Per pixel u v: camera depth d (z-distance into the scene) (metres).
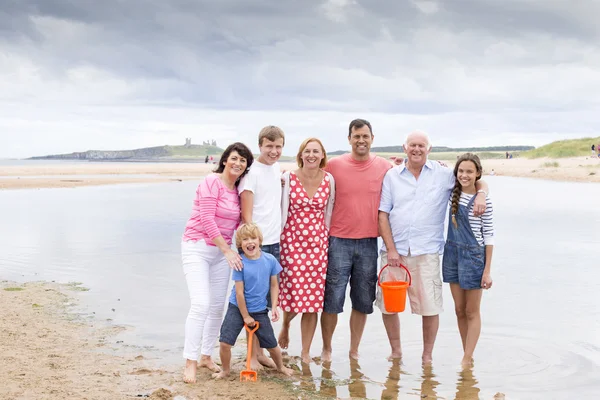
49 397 4.61
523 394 5.00
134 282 8.97
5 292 8.28
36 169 62.12
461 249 5.85
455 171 5.94
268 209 5.70
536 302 7.81
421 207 5.94
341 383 5.29
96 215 17.97
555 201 21.73
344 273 5.93
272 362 5.79
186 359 5.29
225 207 5.57
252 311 5.37
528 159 65.69
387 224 6.02
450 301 8.00
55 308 7.49
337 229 5.93
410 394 5.03
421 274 6.00
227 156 5.61
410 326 7.01
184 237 5.66
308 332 5.94
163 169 68.69
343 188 5.88
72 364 5.47
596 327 6.77
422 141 5.80
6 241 12.86
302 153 5.76
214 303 5.70
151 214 18.25
